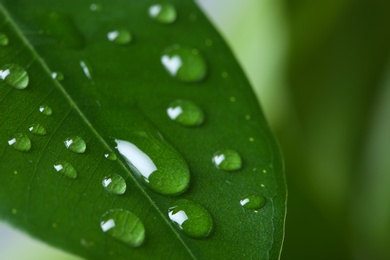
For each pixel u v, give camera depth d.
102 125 0.15
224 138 0.15
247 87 0.16
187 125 0.15
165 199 0.14
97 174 0.14
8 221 0.13
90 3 0.16
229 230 0.14
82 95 0.15
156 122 0.15
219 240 0.14
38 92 0.15
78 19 0.16
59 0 0.16
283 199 0.14
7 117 0.14
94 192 0.14
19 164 0.14
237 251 0.14
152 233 0.14
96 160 0.14
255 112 0.15
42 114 0.14
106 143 0.14
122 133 0.15
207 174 0.14
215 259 0.14
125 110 0.15
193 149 0.15
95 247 0.13
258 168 0.15
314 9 0.19
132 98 0.15
